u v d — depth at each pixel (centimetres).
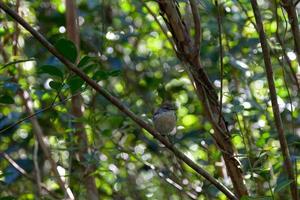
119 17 1303
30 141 1181
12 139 1228
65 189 897
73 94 650
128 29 1283
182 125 1091
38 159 1193
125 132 1062
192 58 698
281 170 862
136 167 1259
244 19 1138
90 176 937
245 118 1016
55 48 607
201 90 706
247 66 1038
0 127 1065
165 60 1297
